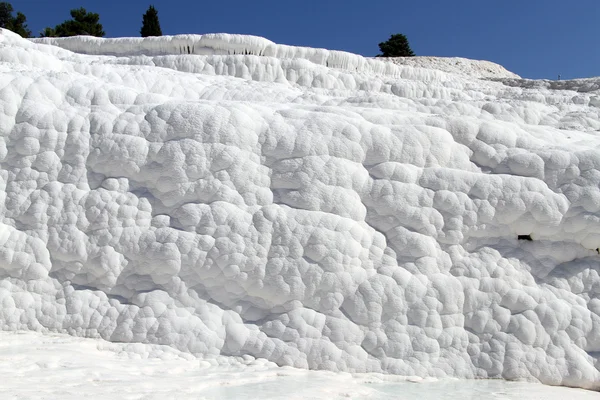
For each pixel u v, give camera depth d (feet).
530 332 16.84
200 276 17.57
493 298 17.48
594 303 17.46
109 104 21.24
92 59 41.47
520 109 26.50
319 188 18.79
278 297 17.26
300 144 19.49
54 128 19.83
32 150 19.43
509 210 18.67
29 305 17.35
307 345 16.48
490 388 15.19
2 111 19.76
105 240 18.13
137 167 19.19
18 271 17.78
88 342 16.37
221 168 19.03
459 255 18.28
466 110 26.94
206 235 17.98
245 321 17.08
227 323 16.92
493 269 17.95
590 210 18.54
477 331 17.07
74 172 19.26
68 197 18.80
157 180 19.01
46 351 14.92
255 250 17.71
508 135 20.68
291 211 18.43
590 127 25.62
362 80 38.06
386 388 14.87
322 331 16.74
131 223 18.35
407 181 19.21
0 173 19.17
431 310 17.16
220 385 13.70
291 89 32.01
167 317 16.88
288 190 18.94
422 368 16.33
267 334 16.75
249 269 17.52
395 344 16.65
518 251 18.48
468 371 16.40
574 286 17.83
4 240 17.99
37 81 20.98
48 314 17.25
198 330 16.67
